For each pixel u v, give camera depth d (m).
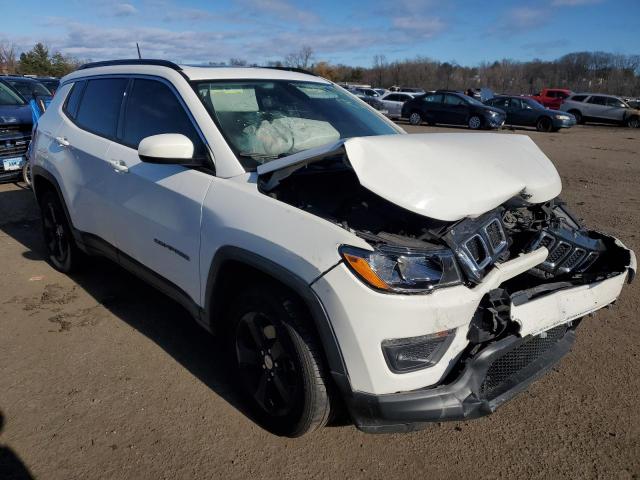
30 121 7.57
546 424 2.75
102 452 2.49
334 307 2.11
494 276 2.30
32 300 4.00
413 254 2.12
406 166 2.29
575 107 27.50
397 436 2.65
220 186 2.69
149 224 3.12
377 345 2.07
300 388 2.37
